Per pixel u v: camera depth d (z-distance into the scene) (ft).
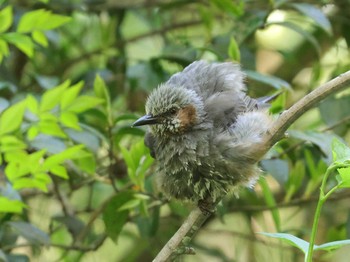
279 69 36.35
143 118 23.80
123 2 34.27
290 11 33.09
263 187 27.48
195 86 24.04
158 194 28.19
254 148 21.80
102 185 34.88
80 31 36.78
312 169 28.53
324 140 25.61
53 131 22.71
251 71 27.25
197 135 22.93
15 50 34.35
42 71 35.40
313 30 34.63
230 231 32.50
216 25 36.73
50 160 21.30
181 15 37.58
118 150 28.17
